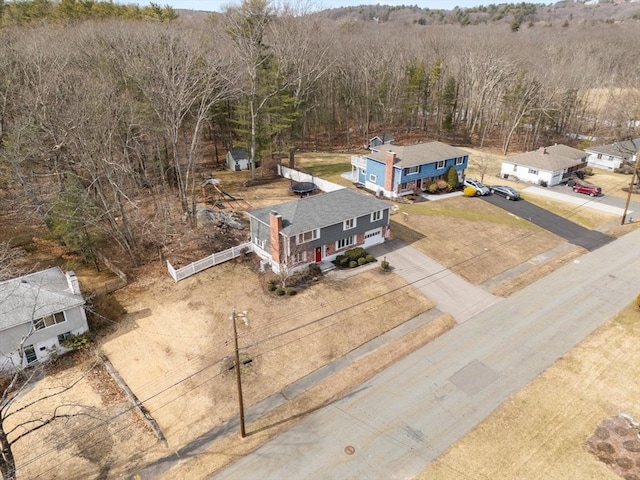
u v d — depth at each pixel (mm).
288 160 65312
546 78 75750
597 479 19453
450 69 88875
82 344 27406
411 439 21484
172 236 39969
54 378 25516
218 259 35719
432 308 31344
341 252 37188
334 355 26953
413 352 27297
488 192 51469
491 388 24453
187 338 28203
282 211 35562
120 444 21578
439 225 43031
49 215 36031
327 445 21250
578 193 53312
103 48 52688
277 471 20016
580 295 32812
